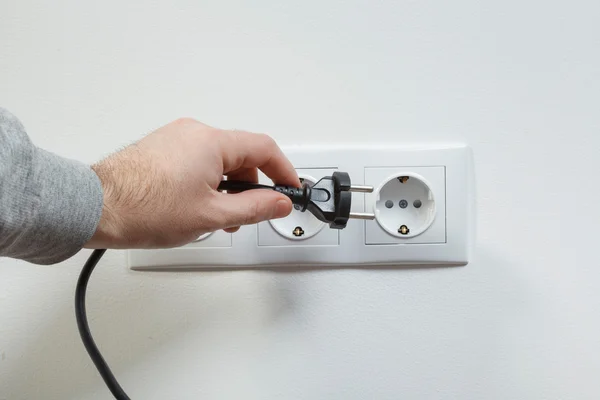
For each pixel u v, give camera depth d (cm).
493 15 37
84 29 36
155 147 28
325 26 37
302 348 38
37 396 37
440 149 37
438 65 37
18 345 37
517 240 37
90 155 37
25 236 24
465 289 38
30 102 36
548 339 38
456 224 37
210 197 28
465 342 38
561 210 37
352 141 37
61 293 37
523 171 37
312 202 32
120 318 37
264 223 37
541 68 37
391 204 38
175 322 38
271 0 36
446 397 38
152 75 37
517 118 37
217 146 28
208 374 38
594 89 37
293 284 38
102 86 37
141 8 36
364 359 38
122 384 38
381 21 37
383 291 38
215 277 37
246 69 37
